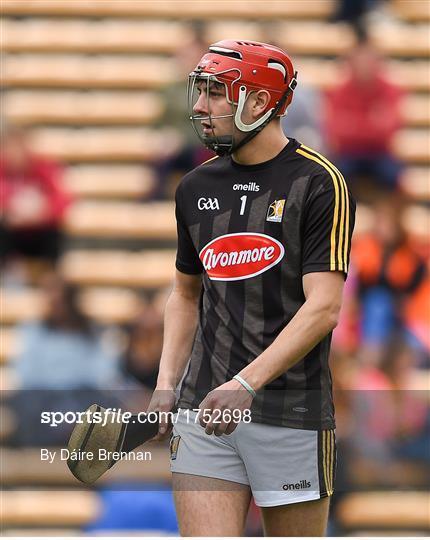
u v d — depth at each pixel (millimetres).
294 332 10547
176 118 31172
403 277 26484
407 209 29359
